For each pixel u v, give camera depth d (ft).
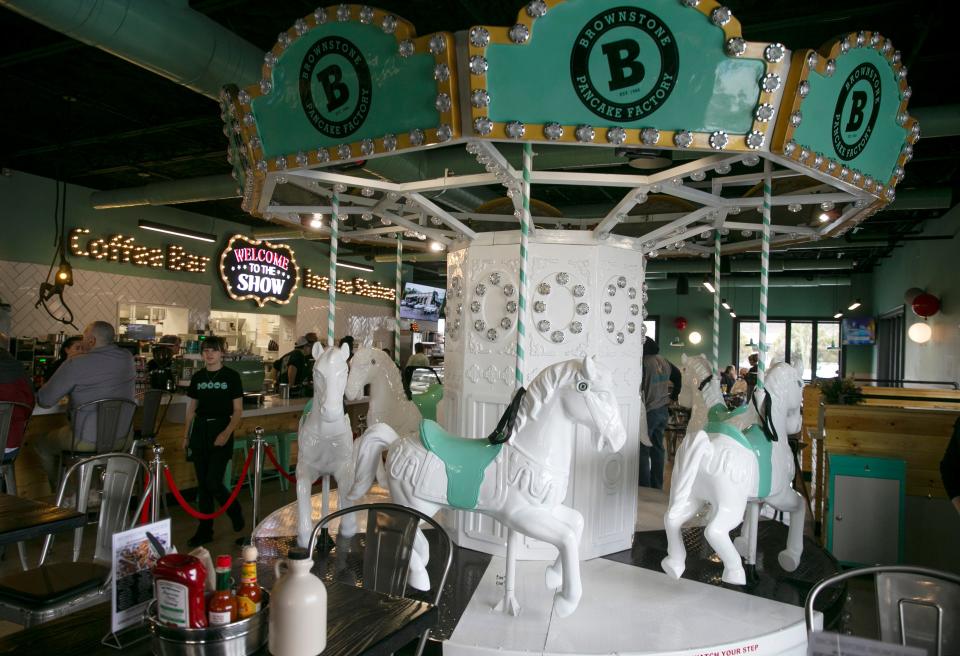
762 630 9.52
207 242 41.55
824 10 15.71
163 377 23.80
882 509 16.40
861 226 35.17
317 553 12.14
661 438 21.86
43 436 18.16
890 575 6.81
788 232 16.16
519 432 9.52
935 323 33.42
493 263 13.23
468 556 12.80
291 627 5.13
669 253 18.98
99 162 30.58
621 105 8.57
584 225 18.37
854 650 5.05
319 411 11.90
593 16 8.24
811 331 61.26
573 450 12.80
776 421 12.07
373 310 56.85
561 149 21.40
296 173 11.17
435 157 23.22
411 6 16.88
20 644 5.58
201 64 14.61
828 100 9.29
